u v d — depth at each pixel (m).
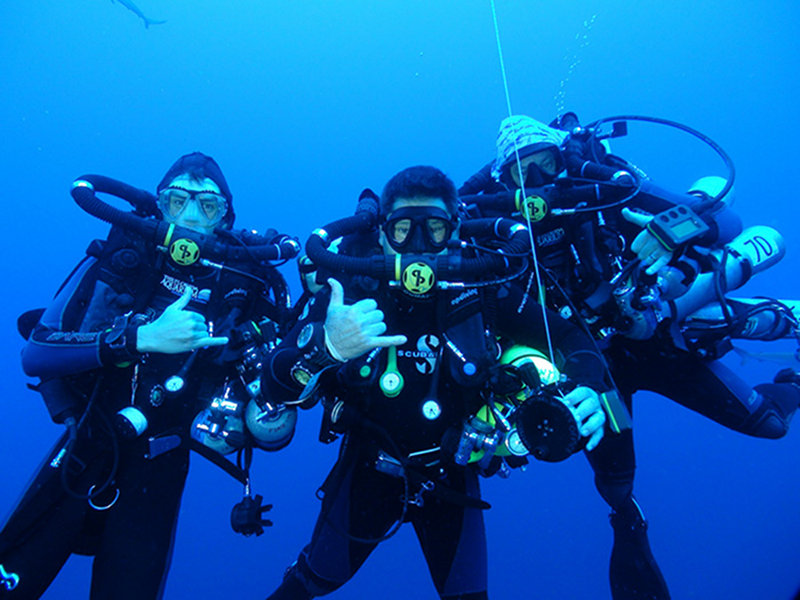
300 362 1.89
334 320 1.79
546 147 2.99
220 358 2.56
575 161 3.07
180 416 2.62
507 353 2.33
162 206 2.83
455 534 2.46
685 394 3.45
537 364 2.17
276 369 1.99
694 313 3.21
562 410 1.75
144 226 2.53
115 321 2.34
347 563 2.46
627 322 2.84
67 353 2.26
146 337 2.20
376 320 1.76
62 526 2.30
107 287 2.60
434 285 1.99
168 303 2.69
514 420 1.92
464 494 2.38
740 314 3.14
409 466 2.28
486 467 2.37
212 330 2.67
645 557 3.40
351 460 2.53
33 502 2.31
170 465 2.52
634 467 3.37
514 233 2.13
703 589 6.75
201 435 2.51
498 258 2.05
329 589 2.53
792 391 3.63
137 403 2.50
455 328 2.19
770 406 3.37
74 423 2.33
